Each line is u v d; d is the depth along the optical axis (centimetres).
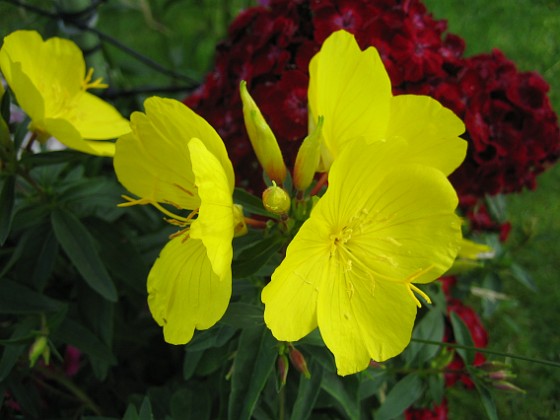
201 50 45
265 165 15
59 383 25
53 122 17
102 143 20
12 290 20
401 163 15
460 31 49
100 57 30
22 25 31
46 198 21
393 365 22
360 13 21
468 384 23
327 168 16
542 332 35
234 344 20
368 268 14
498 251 28
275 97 20
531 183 25
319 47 21
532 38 49
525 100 24
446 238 14
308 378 17
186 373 19
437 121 15
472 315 25
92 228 21
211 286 14
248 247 15
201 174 13
